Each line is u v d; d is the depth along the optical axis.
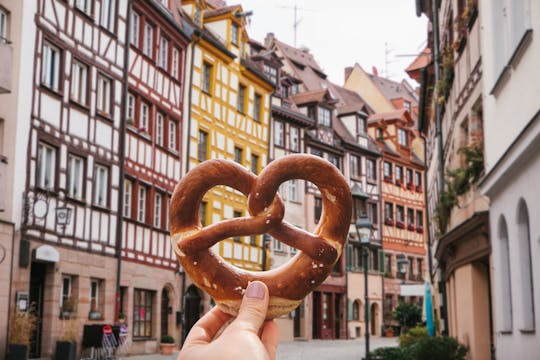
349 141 45.88
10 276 17.55
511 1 11.69
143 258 25.47
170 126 28.72
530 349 10.91
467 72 16.28
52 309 19.58
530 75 10.48
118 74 23.73
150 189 26.25
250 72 36.03
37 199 18.45
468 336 16.73
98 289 22.39
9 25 18.11
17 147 18.08
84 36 21.70
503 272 13.17
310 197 41.25
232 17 34.28
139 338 24.92
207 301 29.84
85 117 21.59
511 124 11.85
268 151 37.75
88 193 21.69
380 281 47.75
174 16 29.42
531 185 10.61
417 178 54.31
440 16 22.95
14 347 17.09
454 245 18.19
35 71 18.95
